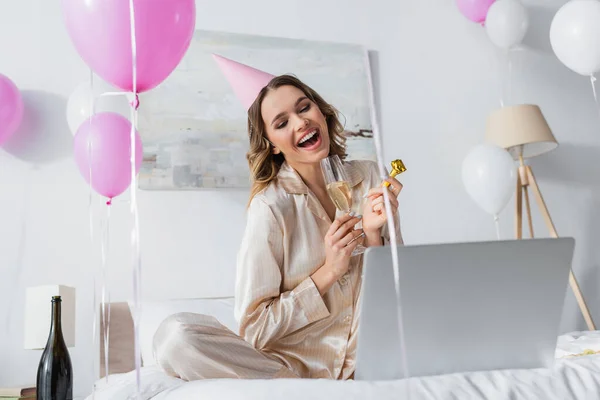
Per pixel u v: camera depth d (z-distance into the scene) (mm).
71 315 2398
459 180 3260
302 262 1605
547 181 3463
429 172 3209
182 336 1357
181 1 1561
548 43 3574
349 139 3045
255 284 1559
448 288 1140
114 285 2701
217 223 2852
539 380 1104
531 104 3152
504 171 2848
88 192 2734
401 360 1168
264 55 2980
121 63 1546
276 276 1571
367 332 1146
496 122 3107
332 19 3156
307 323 1530
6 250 2641
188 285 2781
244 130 2889
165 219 2791
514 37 3164
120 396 1293
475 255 1134
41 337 2342
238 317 1573
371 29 3217
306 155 1736
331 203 1744
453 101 3312
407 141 3188
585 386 1099
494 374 1128
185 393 1110
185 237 2805
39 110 2748
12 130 2600
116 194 2369
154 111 2781
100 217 2727
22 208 2676
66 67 2801
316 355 1575
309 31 3111
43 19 2807
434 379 1093
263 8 3055
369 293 1121
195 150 2814
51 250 2674
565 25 2658
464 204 3252
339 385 1052
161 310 2400
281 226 1615
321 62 3062
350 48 3123
